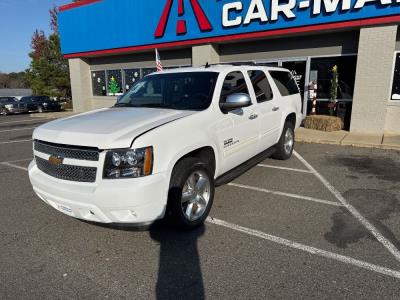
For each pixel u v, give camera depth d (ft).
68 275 10.01
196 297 8.90
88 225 13.34
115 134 10.45
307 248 11.20
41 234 12.64
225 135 14.12
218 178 14.40
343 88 34.22
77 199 10.38
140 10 44.55
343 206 14.75
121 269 10.27
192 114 12.64
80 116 13.41
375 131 31.22
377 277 9.52
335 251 10.97
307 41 35.27
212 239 11.97
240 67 16.84
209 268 10.19
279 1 32.96
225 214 14.07
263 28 34.63
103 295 9.06
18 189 18.04
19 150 29.60
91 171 10.40
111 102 57.62
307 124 33.88
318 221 13.26
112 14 48.14
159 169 10.62
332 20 30.58
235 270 10.05
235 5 35.70
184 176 11.60
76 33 54.60
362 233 12.19
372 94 30.63
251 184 17.90
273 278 9.60
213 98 13.84
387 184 17.62
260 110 17.19
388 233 12.16
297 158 23.36
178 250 11.28
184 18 40.37
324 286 9.18
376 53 29.66
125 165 10.14
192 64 42.11
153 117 12.14
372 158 23.17
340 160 22.72
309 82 36.09
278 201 15.46
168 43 42.78
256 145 17.19
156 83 15.96
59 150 11.05
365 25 29.45
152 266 10.38
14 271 10.26
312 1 31.19
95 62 58.13
